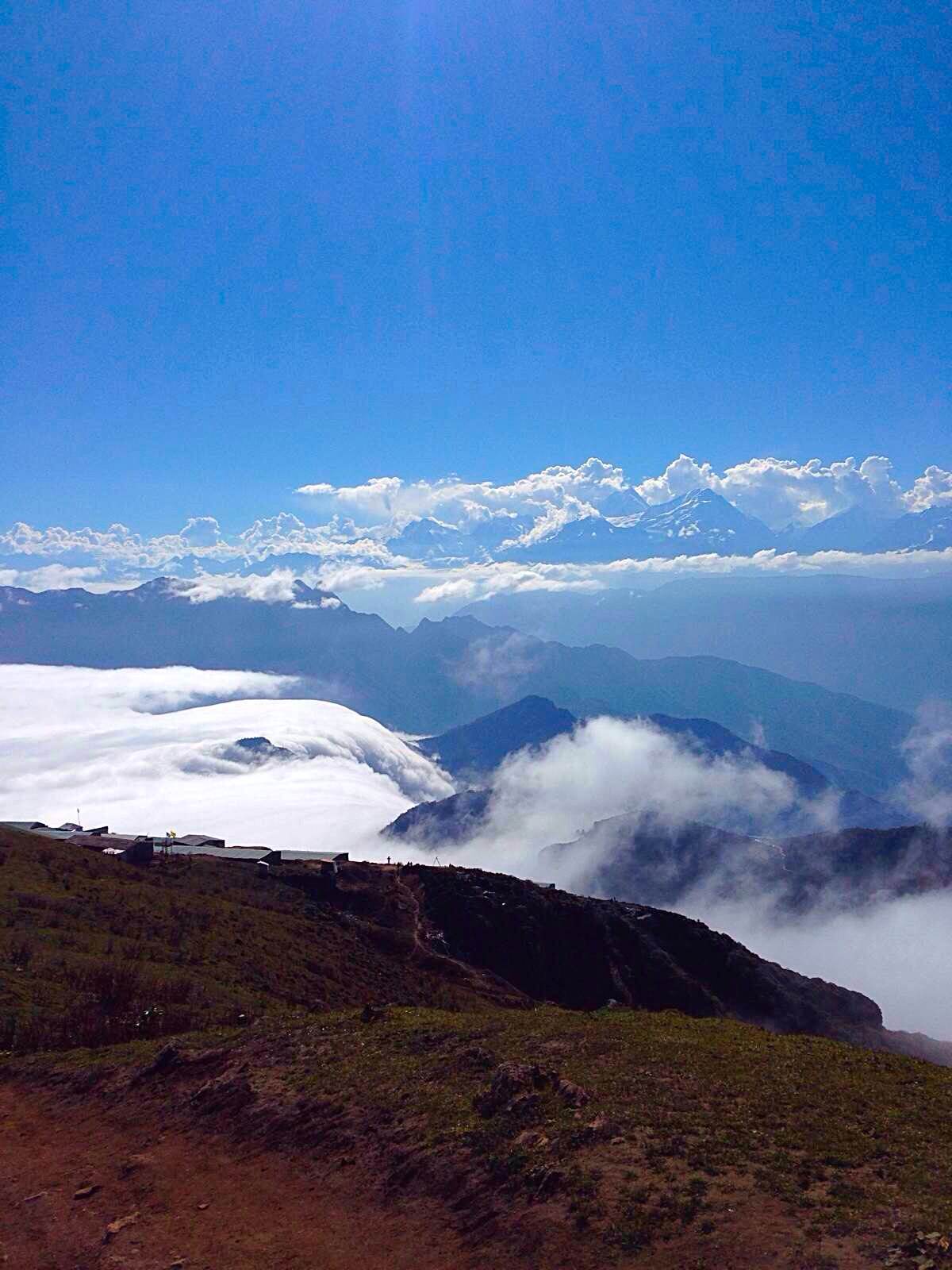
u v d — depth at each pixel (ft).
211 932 176.24
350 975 189.98
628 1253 46.09
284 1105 70.90
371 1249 52.08
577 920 332.60
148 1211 59.47
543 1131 59.16
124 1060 85.92
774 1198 49.01
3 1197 63.57
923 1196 47.75
